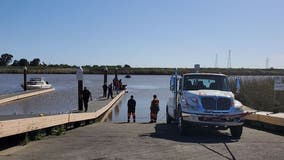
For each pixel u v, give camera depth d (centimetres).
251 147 1279
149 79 15800
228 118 1520
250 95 3222
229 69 11712
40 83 7362
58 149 1201
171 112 2014
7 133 1216
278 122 1812
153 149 1209
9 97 4981
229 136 1595
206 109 1527
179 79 1788
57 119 1688
